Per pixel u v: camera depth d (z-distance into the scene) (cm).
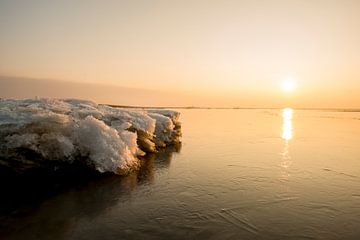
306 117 6228
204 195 769
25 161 773
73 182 831
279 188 847
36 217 601
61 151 834
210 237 539
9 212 623
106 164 895
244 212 663
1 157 742
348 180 949
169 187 829
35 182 782
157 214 636
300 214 661
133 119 1260
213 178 937
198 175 972
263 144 1750
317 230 584
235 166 1118
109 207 668
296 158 1309
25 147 774
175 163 1148
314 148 1620
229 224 598
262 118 5378
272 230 578
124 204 689
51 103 1180
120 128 1064
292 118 5622
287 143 1816
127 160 970
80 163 867
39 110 904
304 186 873
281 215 652
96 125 924
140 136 1245
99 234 538
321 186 878
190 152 1410
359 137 2214
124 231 552
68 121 885
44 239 513
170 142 1627
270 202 731
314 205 719
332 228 595
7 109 889
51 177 810
